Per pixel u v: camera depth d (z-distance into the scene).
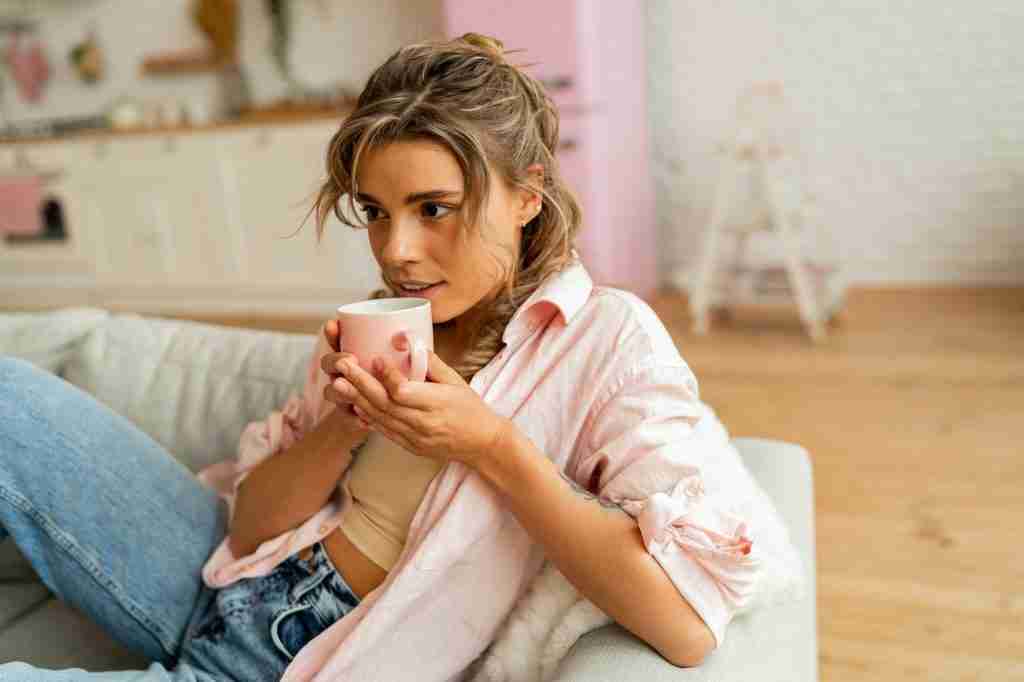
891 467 2.26
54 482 1.00
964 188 3.81
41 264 4.80
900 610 1.69
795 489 1.21
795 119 3.95
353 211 0.89
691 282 3.96
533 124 0.88
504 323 0.93
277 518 1.01
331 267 4.17
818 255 3.71
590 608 0.84
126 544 1.03
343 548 0.97
